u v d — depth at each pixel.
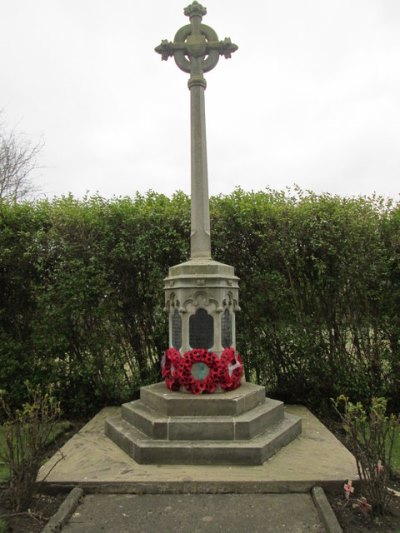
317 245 6.23
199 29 5.75
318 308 6.60
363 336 6.54
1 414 6.22
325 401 6.53
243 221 6.36
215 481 3.75
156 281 6.35
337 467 4.07
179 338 5.24
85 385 6.50
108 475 3.93
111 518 3.31
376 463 3.34
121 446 4.68
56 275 6.42
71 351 6.56
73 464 4.23
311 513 3.36
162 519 3.29
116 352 6.57
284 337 6.48
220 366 4.97
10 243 6.41
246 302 6.54
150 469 4.08
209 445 4.24
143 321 6.74
